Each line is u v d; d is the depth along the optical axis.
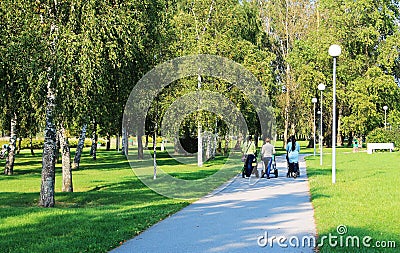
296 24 53.09
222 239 8.52
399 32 49.28
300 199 13.70
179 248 7.91
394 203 12.14
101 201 14.40
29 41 12.48
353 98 47.66
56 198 15.12
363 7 49.00
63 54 12.38
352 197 13.41
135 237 8.87
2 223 10.23
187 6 29.59
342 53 49.19
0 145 49.81
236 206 12.54
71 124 14.23
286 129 51.75
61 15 13.05
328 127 56.53
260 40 45.56
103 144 77.62
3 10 12.80
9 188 19.27
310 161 32.19
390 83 46.88
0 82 13.98
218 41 27.52
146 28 16.91
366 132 49.28
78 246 8.06
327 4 50.69
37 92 13.21
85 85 12.59
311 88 49.72
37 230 9.45
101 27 12.86
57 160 38.09
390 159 32.09
